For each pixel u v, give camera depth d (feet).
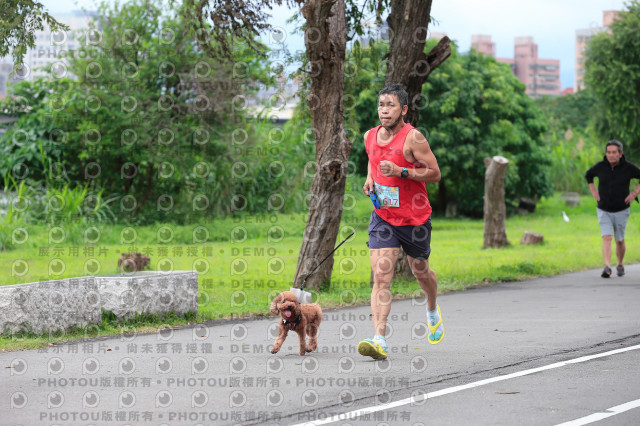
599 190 57.47
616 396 21.24
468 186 158.71
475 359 27.17
